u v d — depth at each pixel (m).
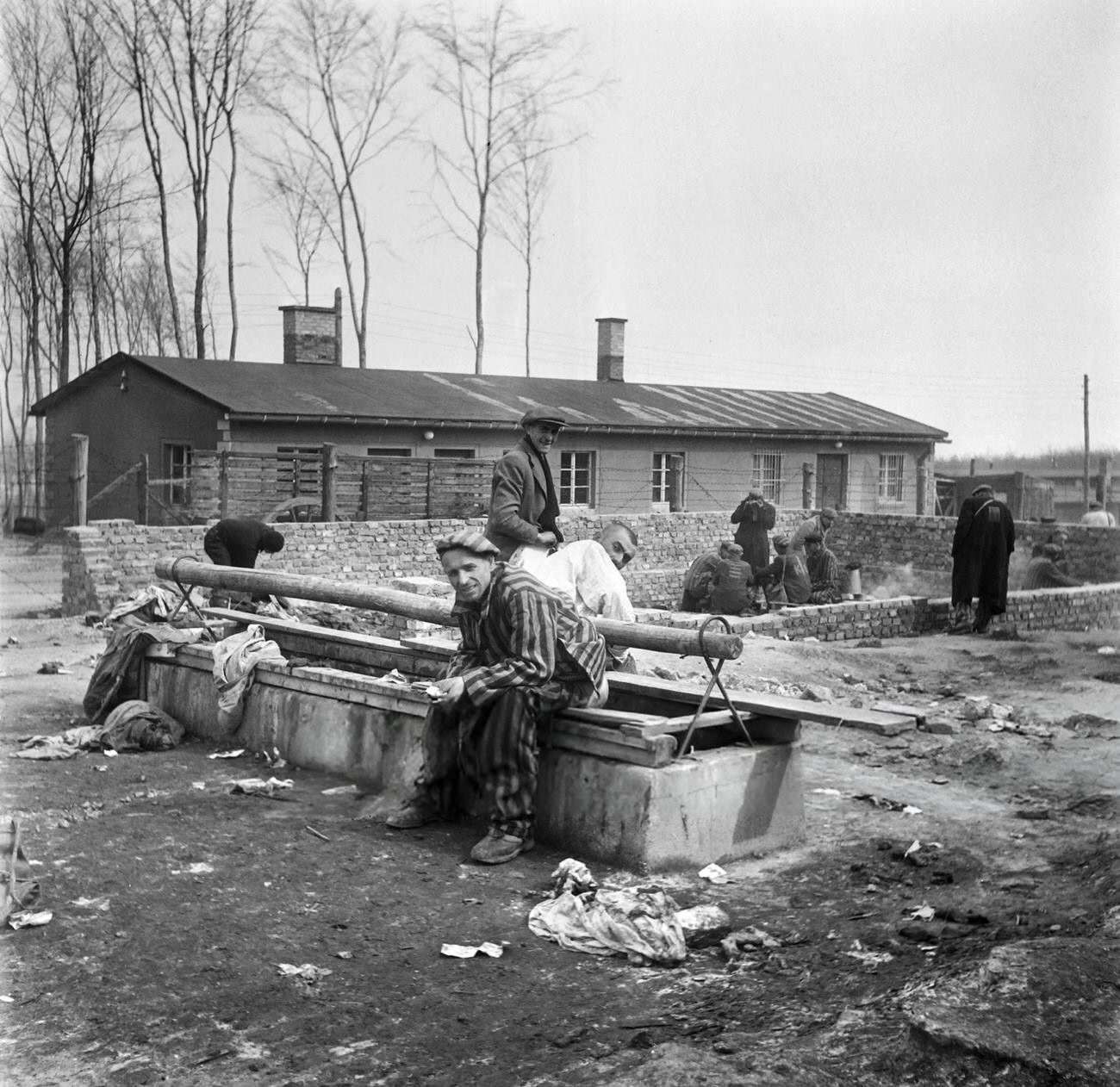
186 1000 3.71
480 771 5.32
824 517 16.94
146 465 16.50
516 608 5.24
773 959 4.07
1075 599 16.03
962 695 10.29
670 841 5.02
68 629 12.64
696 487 22.61
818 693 9.72
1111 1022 3.15
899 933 4.31
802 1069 2.99
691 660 10.98
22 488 19.83
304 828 5.59
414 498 19.02
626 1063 3.22
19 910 4.43
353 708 6.49
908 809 6.21
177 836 5.41
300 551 17.05
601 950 4.18
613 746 5.13
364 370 21.44
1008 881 4.92
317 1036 3.47
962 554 14.88
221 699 7.14
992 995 3.33
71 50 20.92
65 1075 3.21
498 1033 3.50
